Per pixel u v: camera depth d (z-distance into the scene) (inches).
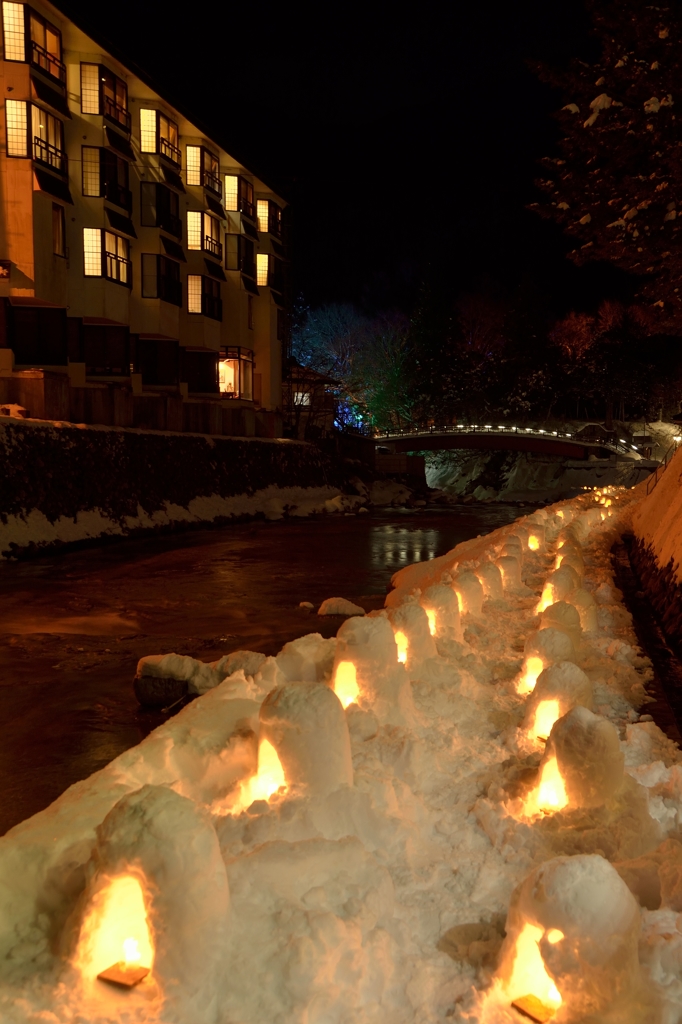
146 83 1583.4
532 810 169.8
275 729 160.7
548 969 109.3
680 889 131.0
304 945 109.7
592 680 284.2
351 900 124.8
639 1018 106.6
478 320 3659.0
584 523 772.6
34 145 1293.1
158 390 1747.0
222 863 114.7
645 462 2468.0
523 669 276.7
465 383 3321.9
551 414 3425.2
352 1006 110.0
